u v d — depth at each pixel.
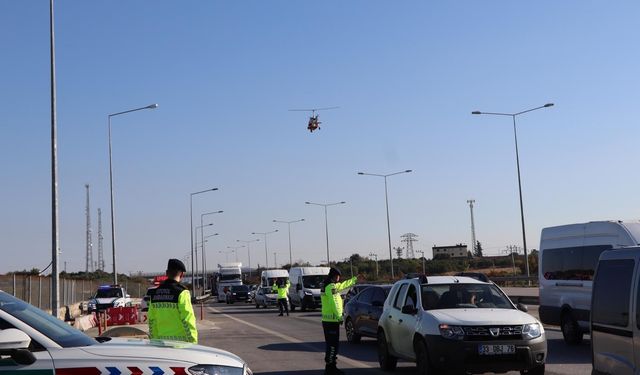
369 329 18.44
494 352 11.02
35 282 31.59
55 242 22.92
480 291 12.62
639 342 7.19
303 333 23.11
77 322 26.44
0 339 5.39
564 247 17.53
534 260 68.94
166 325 8.28
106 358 5.76
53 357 5.66
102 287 39.88
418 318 11.98
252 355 16.56
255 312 39.88
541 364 11.28
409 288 13.05
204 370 5.96
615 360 7.68
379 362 14.36
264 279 48.31
